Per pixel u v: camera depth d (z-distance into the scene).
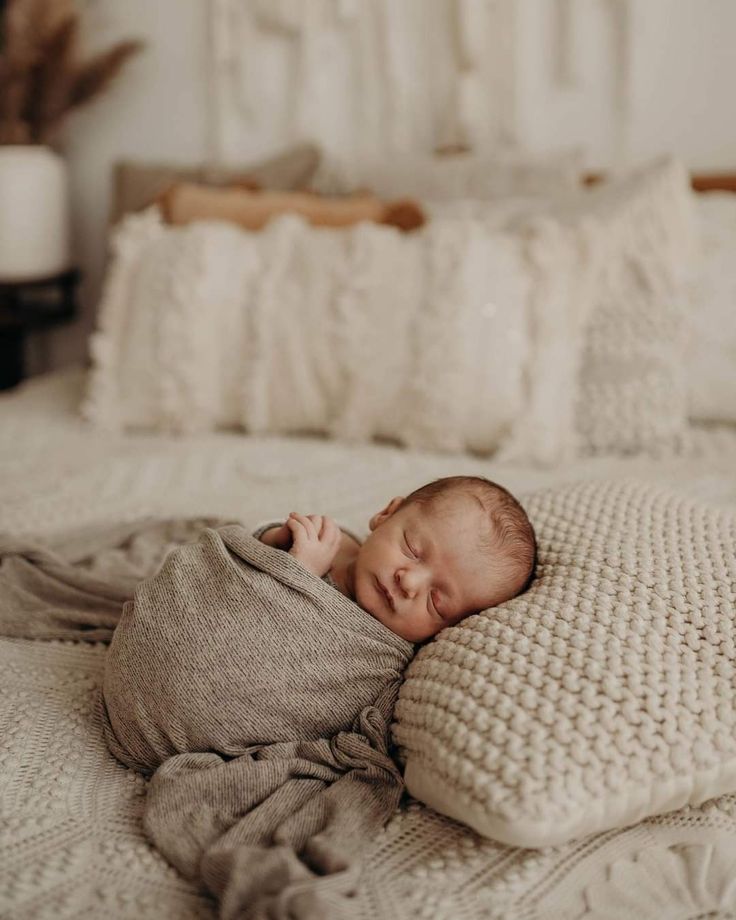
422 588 0.91
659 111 2.02
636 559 0.89
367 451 1.61
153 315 1.73
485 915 0.66
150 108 2.45
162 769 0.78
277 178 2.14
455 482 1.00
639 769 0.70
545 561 0.96
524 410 1.54
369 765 0.80
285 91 2.31
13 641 1.02
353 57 2.23
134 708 0.82
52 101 2.34
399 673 0.87
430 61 2.16
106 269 2.61
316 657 0.83
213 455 1.59
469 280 1.58
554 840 0.68
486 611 0.87
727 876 0.69
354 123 2.27
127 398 1.75
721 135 1.99
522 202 1.79
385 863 0.72
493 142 2.15
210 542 0.89
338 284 1.65
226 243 1.75
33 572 1.10
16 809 0.76
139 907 0.66
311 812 0.74
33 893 0.66
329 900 0.62
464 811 0.70
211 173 2.16
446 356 1.55
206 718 0.80
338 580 0.98
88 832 0.74
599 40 2.03
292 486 1.44
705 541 0.92
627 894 0.68
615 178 1.79
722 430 1.68
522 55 2.07
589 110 2.07
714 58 1.95
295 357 1.65
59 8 2.27
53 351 2.70
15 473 1.50
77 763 0.83
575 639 0.78
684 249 1.67
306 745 0.82
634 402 1.60
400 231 1.83
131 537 1.22
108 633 1.02
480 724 0.73
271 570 0.85
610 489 1.06
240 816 0.75
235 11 2.28
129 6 2.38
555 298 1.58
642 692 0.74
